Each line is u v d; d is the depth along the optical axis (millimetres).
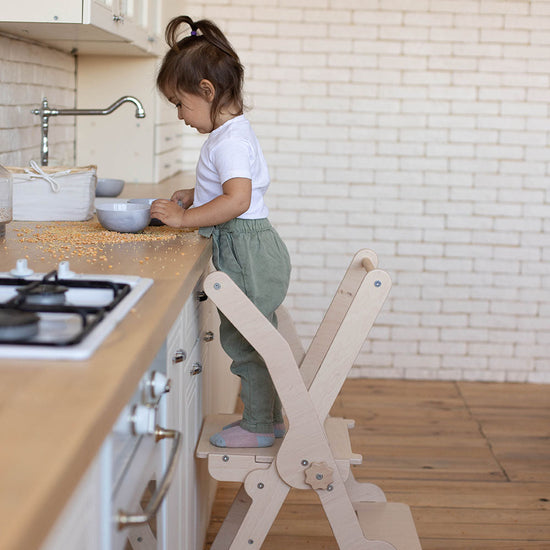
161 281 1497
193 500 2006
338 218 4367
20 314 1083
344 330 1827
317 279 4410
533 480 3117
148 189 3309
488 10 4188
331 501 1892
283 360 1810
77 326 1177
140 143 3641
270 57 4242
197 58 2049
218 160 2037
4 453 733
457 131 4293
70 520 819
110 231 2143
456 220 4359
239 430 2002
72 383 914
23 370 952
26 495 654
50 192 2332
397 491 2980
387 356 4453
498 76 4242
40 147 3078
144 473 1278
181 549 1771
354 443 3447
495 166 4316
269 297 2096
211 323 2395
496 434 3604
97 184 2873
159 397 1390
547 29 4203
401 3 4191
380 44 4227
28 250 1809
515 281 4395
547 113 4273
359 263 2195
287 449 1862
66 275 1393
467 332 4430
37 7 2234
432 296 4414
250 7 4207
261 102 4281
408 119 4285
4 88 2621
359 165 4328
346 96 4273
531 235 4359
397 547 2125
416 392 4219
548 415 3891
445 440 3514
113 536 1040
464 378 4461
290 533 2637
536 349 4438
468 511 2838
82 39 2832
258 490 1904
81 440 768
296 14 4211
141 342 1079
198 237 2090
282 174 4336
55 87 3264
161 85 2131
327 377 1844
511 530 2709
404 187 4344
